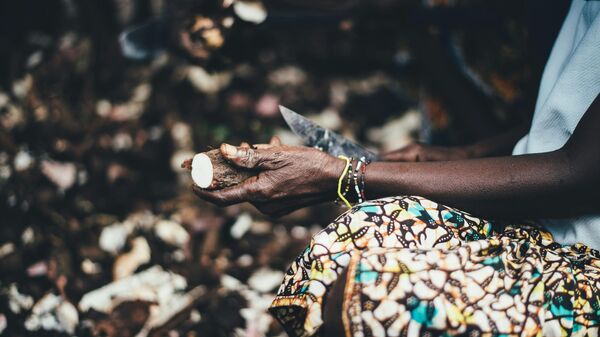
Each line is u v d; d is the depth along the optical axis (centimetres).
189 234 164
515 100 153
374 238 89
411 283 84
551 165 90
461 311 84
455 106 161
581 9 99
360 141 219
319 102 231
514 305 85
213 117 215
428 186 96
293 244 169
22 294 142
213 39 128
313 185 99
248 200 100
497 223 99
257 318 142
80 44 211
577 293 88
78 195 175
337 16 155
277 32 244
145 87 214
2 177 172
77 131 193
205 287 149
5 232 157
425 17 154
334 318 85
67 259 152
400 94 209
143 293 144
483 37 156
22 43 222
